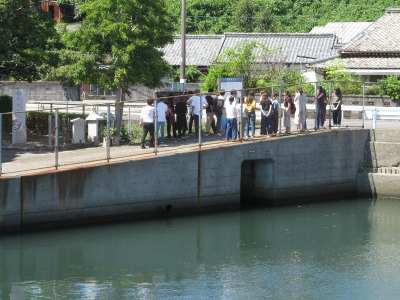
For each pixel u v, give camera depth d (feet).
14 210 105.91
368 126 144.77
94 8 131.03
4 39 126.62
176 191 119.55
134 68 130.52
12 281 93.66
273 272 98.22
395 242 111.14
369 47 226.17
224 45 260.42
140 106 182.60
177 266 100.22
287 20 303.68
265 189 131.03
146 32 130.52
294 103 134.51
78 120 130.21
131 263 100.94
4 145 126.72
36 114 139.44
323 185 135.95
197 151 120.88
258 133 136.05
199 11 304.91
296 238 113.19
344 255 105.09
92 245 106.73
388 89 198.39
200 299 88.38
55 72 195.42
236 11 302.45
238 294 90.07
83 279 94.84
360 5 305.32
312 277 96.17
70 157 116.98
